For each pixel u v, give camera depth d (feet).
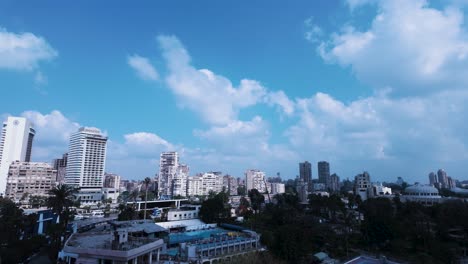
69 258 216.95
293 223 442.91
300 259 304.91
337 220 574.15
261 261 277.23
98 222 377.30
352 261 334.85
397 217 475.72
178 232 438.40
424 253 356.18
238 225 512.22
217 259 299.38
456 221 409.08
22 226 350.02
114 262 197.26
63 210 333.42
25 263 295.69
